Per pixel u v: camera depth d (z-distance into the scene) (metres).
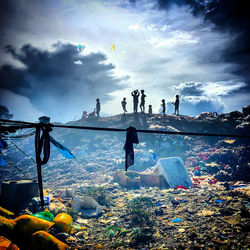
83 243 4.39
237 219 4.66
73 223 5.29
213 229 4.41
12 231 3.83
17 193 5.73
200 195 7.20
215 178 9.74
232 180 9.25
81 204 6.45
